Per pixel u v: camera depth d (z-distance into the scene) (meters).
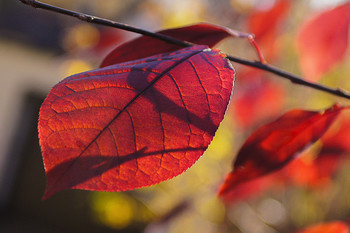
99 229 2.62
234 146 1.21
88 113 0.25
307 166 0.57
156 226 0.89
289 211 1.39
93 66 1.19
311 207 1.34
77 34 1.18
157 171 0.25
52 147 0.24
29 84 3.35
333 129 0.52
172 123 0.26
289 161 0.33
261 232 1.29
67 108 0.25
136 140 0.25
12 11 3.19
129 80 0.26
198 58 0.27
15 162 3.47
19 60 3.18
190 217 1.28
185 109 0.26
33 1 0.27
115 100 0.25
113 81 0.26
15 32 2.96
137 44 0.32
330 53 0.44
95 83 0.26
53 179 0.24
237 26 0.95
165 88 0.26
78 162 0.24
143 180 0.25
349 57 0.97
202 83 0.26
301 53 0.45
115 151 0.25
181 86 0.26
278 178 0.67
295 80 0.34
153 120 0.26
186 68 0.27
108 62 0.32
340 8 0.43
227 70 0.27
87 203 2.79
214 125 0.26
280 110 0.80
